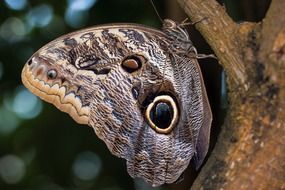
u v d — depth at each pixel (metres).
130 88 0.64
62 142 0.89
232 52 0.59
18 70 0.90
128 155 0.64
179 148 0.64
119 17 0.89
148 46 0.64
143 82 0.64
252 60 0.59
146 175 0.64
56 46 0.63
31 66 0.63
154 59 0.64
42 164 0.90
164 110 0.64
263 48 0.59
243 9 0.82
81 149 0.89
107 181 0.91
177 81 0.64
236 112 0.59
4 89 0.91
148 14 0.89
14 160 0.97
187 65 0.64
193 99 0.64
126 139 0.64
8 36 0.90
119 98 0.64
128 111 0.64
